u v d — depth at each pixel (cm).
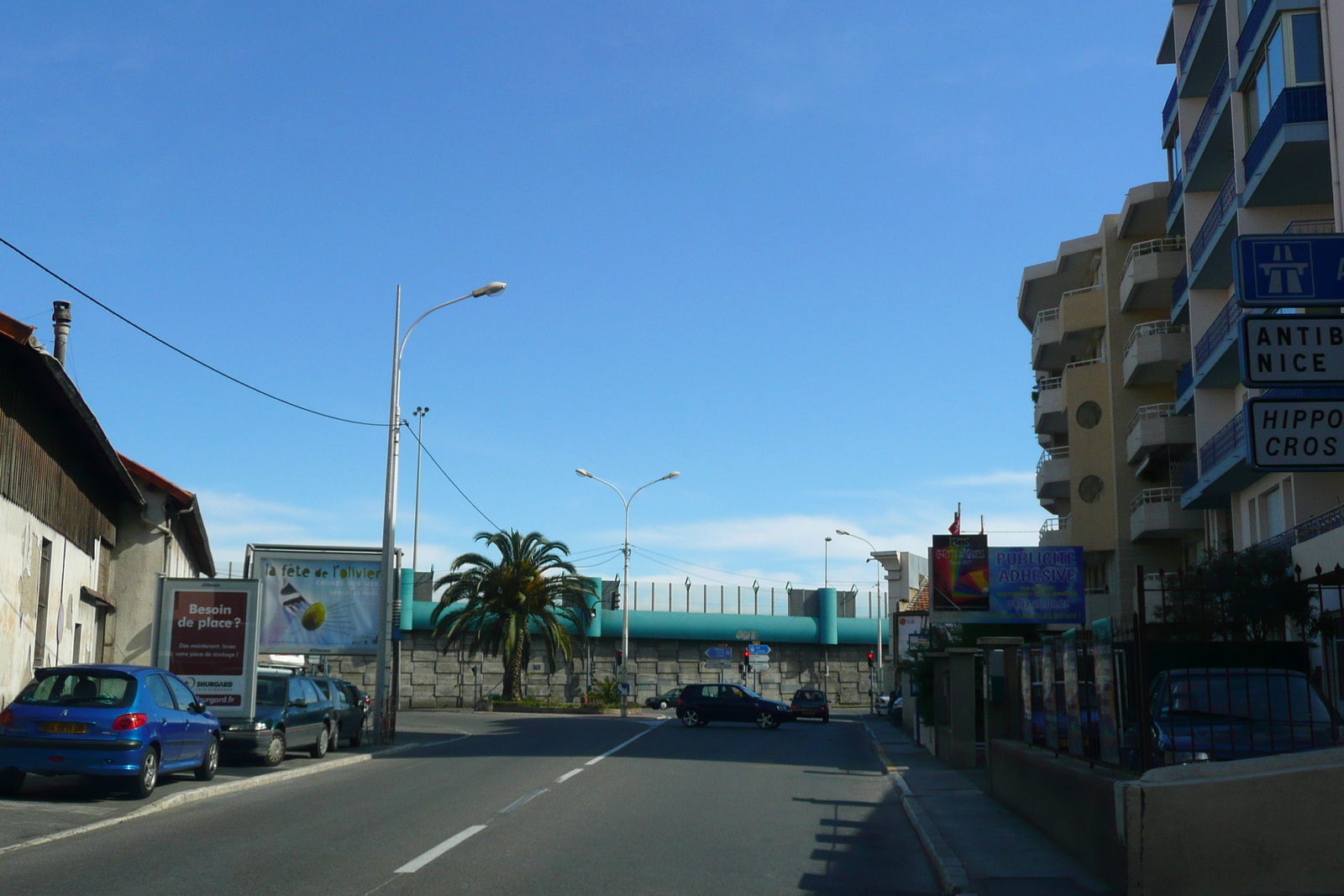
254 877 959
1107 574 4397
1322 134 2367
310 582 3584
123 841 1152
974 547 3441
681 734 3469
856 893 989
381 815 1384
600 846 1174
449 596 5688
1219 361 3008
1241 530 3144
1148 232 4353
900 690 5025
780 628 7306
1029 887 980
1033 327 5181
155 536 3038
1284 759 848
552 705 5878
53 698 1475
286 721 2109
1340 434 953
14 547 2092
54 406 2256
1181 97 3462
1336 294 966
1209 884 830
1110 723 1085
